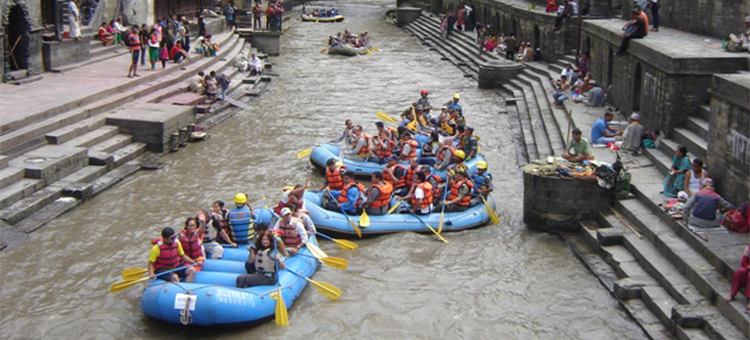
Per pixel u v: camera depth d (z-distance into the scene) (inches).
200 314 459.2
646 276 518.6
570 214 629.6
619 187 616.7
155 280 480.1
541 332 483.2
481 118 1080.2
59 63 1058.1
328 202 642.2
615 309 505.7
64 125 804.6
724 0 797.2
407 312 509.4
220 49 1428.4
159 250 482.3
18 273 553.6
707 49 735.7
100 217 663.8
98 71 1070.4
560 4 1360.7
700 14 861.2
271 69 1477.6
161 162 828.0
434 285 549.6
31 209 649.0
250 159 859.4
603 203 625.0
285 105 1164.5
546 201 633.6
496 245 618.5
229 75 1270.9
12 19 964.0
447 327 490.9
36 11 989.8
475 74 1428.4
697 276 474.0
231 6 1737.2
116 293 527.5
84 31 1195.9
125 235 627.5
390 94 1263.5
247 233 558.3
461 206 653.9
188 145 909.8
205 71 1222.9
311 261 553.0
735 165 538.6
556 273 565.0
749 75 587.2
